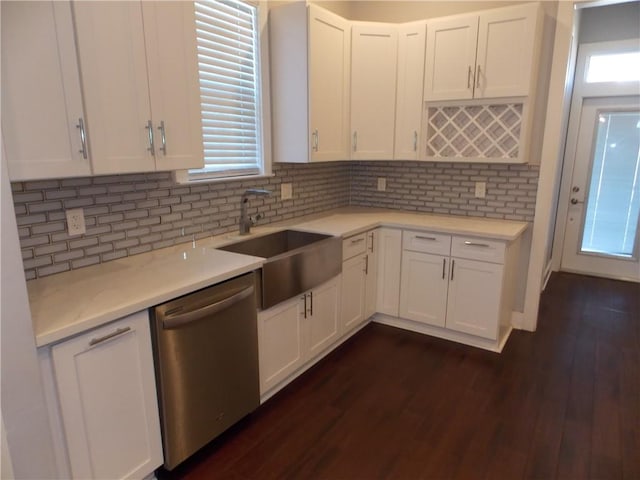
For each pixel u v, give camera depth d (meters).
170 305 1.66
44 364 1.33
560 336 3.17
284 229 2.91
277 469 1.89
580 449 2.00
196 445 1.87
